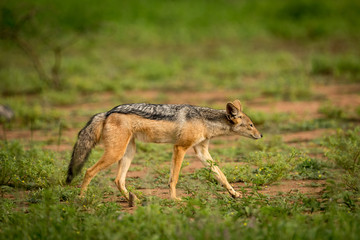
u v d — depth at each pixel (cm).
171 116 2022
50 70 5897
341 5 9644
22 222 1542
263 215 1590
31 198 1952
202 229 1403
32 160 2302
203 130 2075
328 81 5181
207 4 10375
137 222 1495
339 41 7819
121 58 7125
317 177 2267
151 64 6381
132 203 1894
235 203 1803
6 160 2252
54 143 3148
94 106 4491
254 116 3584
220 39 8456
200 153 2159
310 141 3019
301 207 1736
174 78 5706
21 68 6275
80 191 1950
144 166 2564
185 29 8906
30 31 5697
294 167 2339
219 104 4238
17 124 3809
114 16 9156
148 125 2008
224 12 9819
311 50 7231
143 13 9550
